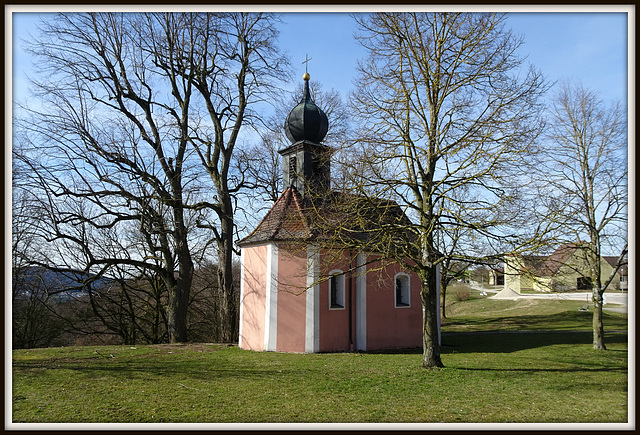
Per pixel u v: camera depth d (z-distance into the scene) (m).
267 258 21.66
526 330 29.11
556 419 10.05
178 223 25.56
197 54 25.89
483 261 14.29
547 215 14.06
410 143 15.37
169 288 26.05
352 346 21.80
